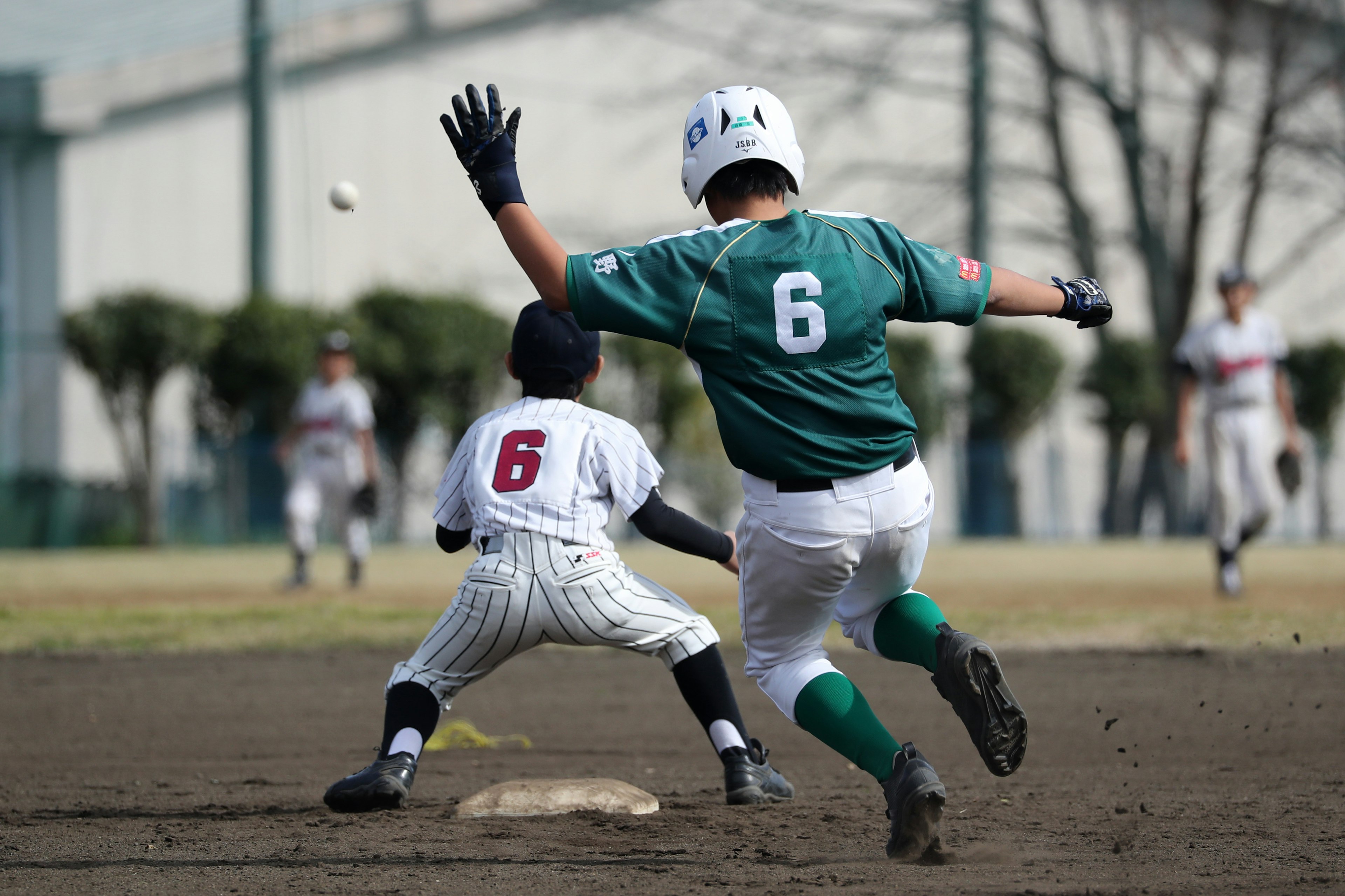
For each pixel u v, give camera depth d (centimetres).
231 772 1858
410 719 1541
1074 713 2241
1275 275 10394
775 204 1272
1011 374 8875
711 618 3434
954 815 1484
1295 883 1139
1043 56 9669
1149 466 9131
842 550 1214
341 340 4619
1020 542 8906
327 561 6450
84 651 3059
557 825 1438
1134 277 10631
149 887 1162
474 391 8231
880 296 1218
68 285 8650
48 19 9056
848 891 1113
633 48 10188
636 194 10212
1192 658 2798
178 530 7562
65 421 8156
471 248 9738
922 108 10494
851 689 1299
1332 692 2398
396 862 1254
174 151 8969
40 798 1653
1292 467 3938
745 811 1527
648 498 1534
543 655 3098
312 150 9381
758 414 1197
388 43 9569
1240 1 9100
